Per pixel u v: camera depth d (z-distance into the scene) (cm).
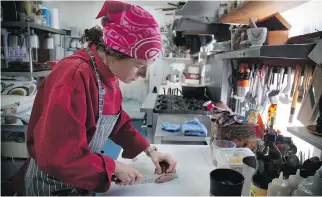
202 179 100
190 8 213
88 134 87
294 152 98
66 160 70
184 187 93
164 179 97
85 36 89
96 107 86
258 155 89
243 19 192
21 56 262
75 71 77
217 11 213
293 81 129
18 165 215
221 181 81
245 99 178
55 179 94
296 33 144
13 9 248
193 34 295
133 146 112
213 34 281
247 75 182
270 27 138
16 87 240
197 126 165
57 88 73
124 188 91
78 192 95
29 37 246
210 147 130
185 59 475
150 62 81
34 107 88
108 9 78
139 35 76
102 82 86
